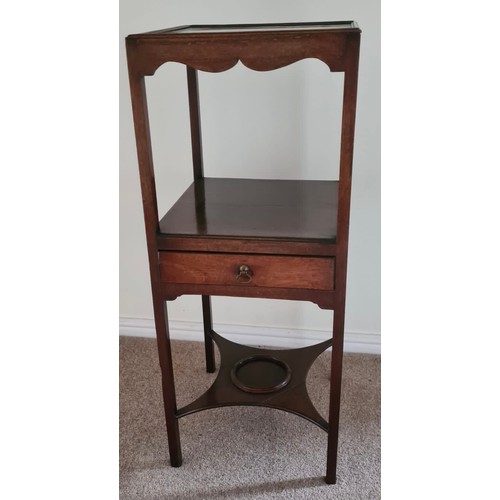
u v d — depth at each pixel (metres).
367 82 1.59
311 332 1.94
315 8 1.55
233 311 1.96
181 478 1.46
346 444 1.55
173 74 1.66
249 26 1.42
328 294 1.24
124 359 1.93
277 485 1.43
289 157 1.72
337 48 1.04
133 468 1.50
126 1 1.61
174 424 1.45
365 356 1.92
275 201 1.45
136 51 1.09
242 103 1.67
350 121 1.09
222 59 1.08
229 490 1.42
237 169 1.76
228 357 1.67
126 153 1.79
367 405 1.69
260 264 1.24
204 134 1.72
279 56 1.06
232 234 1.24
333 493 1.40
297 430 1.62
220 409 1.71
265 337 1.97
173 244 1.25
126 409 1.71
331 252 1.20
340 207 1.16
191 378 1.83
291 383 1.55
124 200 1.85
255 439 1.59
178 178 1.80
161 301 1.31
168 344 1.37
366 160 1.67
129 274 1.97
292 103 1.65
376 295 1.85
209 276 1.27
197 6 1.60
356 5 1.52
